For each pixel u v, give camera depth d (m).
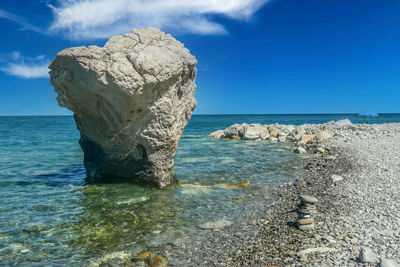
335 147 20.14
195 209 9.06
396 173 11.37
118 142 11.61
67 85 10.38
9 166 15.94
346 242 6.01
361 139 22.58
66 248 6.53
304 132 27.88
